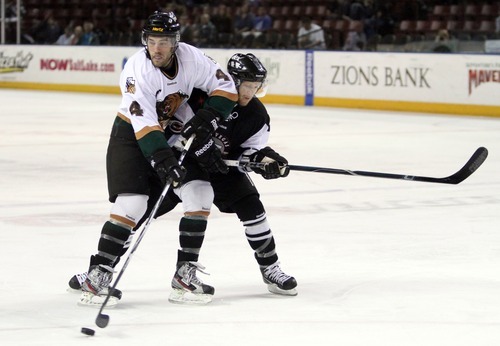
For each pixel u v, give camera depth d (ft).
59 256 50.83
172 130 42.09
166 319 38.65
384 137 111.24
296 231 57.93
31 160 91.35
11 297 42.22
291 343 35.27
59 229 58.29
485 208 65.98
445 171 84.64
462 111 137.39
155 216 41.81
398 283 45.06
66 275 46.55
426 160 91.91
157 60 39.17
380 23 162.81
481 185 76.38
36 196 70.74
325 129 120.06
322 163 89.45
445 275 46.75
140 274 46.75
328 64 151.53
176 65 40.01
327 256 51.11
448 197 70.64
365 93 147.64
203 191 41.11
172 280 41.55
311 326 37.65
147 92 39.55
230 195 42.55
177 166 38.70
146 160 40.47
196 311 39.91
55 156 94.27
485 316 39.14
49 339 35.81
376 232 57.62
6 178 79.77
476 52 140.26
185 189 41.06
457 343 35.27
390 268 48.29
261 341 35.55
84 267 48.32
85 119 132.67
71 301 41.55
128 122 40.47
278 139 109.50
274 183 77.00
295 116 137.18
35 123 127.03
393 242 54.75
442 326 37.60
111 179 40.37
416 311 39.96
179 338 35.91
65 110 146.51
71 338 35.96
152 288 44.06
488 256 51.16
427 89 140.67
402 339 35.78
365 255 51.34
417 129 119.75
